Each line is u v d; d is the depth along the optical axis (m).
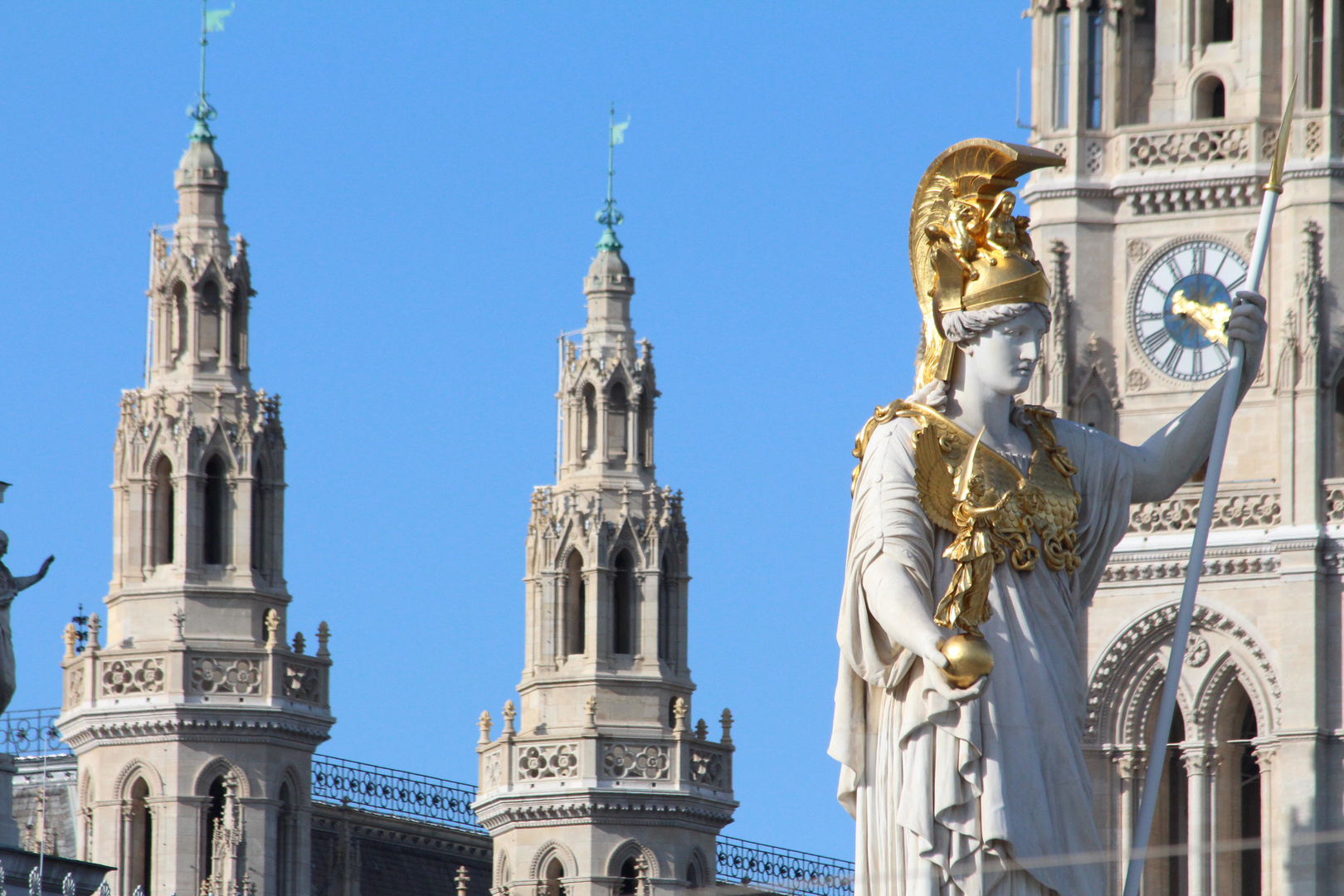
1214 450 50.56
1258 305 51.09
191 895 197.88
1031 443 51.12
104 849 199.00
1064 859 48.44
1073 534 50.53
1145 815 48.66
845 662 49.62
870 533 49.25
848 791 49.59
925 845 48.31
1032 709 48.84
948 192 51.09
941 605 48.59
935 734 48.50
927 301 50.88
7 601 120.06
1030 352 50.19
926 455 49.59
